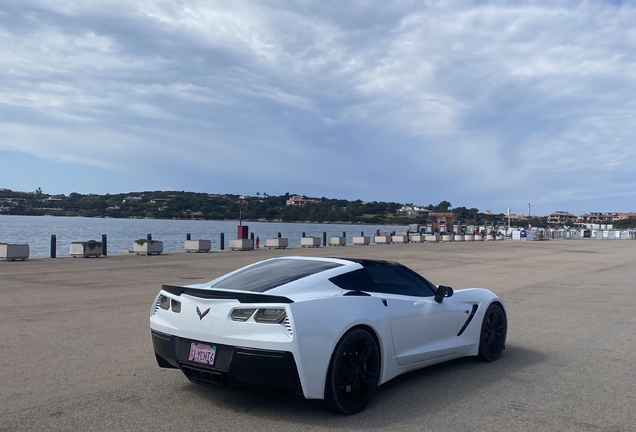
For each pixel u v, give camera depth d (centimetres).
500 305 749
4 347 769
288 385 477
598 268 2372
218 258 2636
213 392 583
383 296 575
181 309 534
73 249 2605
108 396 565
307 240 4134
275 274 578
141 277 1720
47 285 1489
